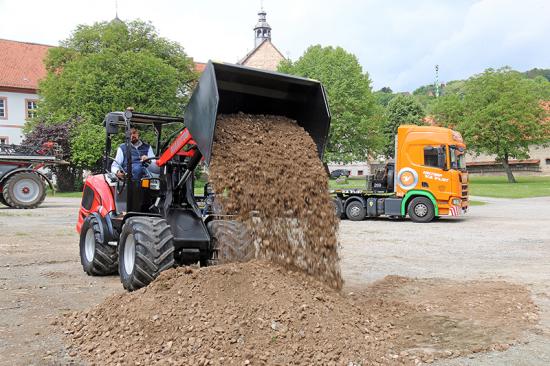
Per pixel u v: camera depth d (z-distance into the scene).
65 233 13.16
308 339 4.54
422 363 4.39
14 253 10.14
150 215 6.83
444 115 54.25
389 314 5.73
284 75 6.34
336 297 5.56
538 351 4.73
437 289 7.11
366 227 16.36
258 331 4.58
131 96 35.69
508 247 11.60
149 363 4.26
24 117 50.84
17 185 19.81
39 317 5.73
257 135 6.36
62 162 21.41
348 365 4.23
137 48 40.09
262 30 79.00
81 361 4.44
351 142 48.34
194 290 5.23
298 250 6.01
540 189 38.03
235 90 6.41
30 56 53.84
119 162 7.65
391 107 72.69
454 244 12.10
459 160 18.55
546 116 49.91
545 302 6.50
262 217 5.84
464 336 5.10
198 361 4.23
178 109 38.53
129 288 6.29
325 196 6.35
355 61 48.38
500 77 49.81
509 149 48.91
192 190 7.18
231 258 6.37
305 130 6.89
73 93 36.72
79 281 7.64
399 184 18.50
